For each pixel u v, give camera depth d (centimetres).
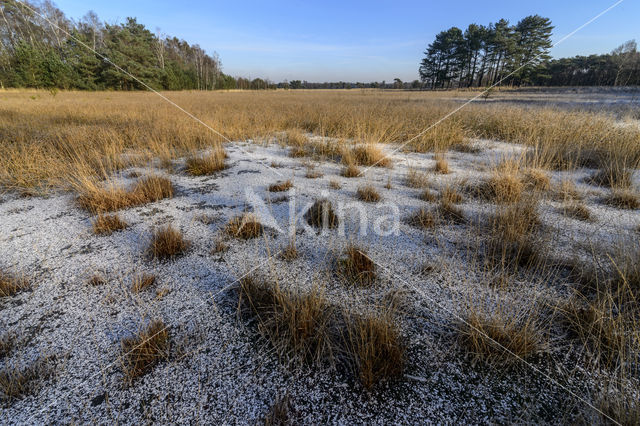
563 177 383
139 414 114
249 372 131
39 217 285
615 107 936
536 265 200
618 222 263
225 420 112
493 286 184
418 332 151
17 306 170
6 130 639
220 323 157
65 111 1048
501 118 756
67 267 205
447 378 128
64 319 160
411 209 300
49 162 409
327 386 125
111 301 173
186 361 136
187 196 342
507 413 114
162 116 882
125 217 286
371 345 129
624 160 384
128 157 492
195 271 201
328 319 154
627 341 140
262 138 680
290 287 181
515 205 265
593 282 179
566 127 596
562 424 110
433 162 496
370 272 194
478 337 140
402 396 120
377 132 627
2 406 117
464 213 288
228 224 263
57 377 128
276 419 112
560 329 152
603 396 115
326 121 809
